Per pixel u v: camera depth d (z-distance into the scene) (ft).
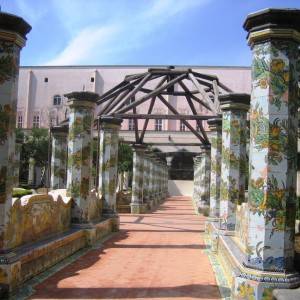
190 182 138.51
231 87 145.79
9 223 22.26
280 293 18.62
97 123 50.49
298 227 34.73
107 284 24.82
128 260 31.94
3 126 22.09
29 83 153.48
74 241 34.35
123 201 77.77
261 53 20.86
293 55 20.77
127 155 114.62
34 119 153.17
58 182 50.72
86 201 37.76
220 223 34.71
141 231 48.47
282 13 20.18
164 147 135.23
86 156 38.19
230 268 25.18
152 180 90.33
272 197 20.29
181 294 23.07
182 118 45.88
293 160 20.72
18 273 22.61
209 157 68.18
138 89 48.06
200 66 147.33
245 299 19.86
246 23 21.26
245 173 34.60
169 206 92.12
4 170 21.97
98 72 153.07
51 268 28.37
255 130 20.88
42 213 29.27
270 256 20.08
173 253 35.04
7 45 22.29
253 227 20.53
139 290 23.72
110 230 47.09
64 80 153.07
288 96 20.49
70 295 22.38
